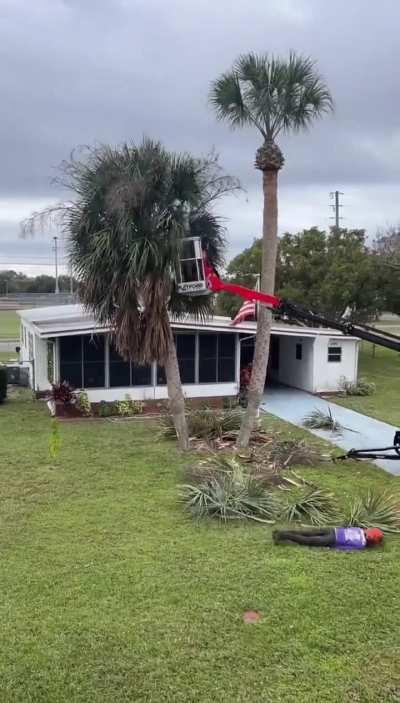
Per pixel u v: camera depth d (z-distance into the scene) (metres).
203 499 9.23
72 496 9.85
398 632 5.93
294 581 6.92
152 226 11.74
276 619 6.12
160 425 14.97
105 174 11.84
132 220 11.58
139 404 16.77
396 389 21.33
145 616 6.14
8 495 9.87
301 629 5.95
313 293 25.38
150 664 5.37
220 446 13.10
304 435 14.50
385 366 26.95
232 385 18.34
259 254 26.41
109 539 8.10
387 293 27.22
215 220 12.77
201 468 10.82
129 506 9.40
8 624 5.97
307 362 20.62
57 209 14.69
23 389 20.48
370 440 14.09
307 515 9.05
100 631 5.87
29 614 6.16
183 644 5.67
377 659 5.48
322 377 20.30
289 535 8.01
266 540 8.15
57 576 6.99
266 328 12.63
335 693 5.02
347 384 20.27
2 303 72.94
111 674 5.24
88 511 9.17
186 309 13.22
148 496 9.88
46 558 7.48
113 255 11.59
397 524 8.73
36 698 4.94
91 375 17.08
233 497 9.25
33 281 104.06
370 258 26.91
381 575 7.13
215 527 8.59
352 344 20.38
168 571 7.15
